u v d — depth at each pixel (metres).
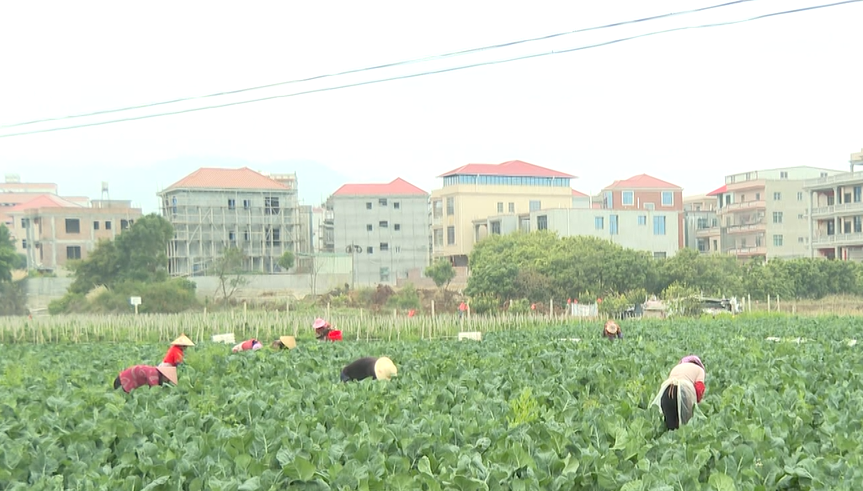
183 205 103.88
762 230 97.88
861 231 84.50
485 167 107.12
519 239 85.12
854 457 9.98
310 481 9.84
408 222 105.50
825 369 18.41
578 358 22.59
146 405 15.05
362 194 105.12
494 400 14.13
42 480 10.01
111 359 27.31
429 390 15.88
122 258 89.19
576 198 117.62
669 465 9.67
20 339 50.34
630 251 81.50
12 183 147.00
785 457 10.29
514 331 42.62
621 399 14.58
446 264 92.06
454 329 48.97
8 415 14.85
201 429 13.32
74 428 13.22
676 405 12.80
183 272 102.44
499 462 10.25
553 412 13.27
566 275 79.06
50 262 103.69
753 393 14.47
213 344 31.67
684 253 81.56
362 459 10.71
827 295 81.38
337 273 98.75
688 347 26.50
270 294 92.38
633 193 110.25
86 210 105.44
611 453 10.27
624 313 72.88
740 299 80.25
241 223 106.44
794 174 105.50
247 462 10.52
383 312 81.25
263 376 20.17
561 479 9.51
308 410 14.04
